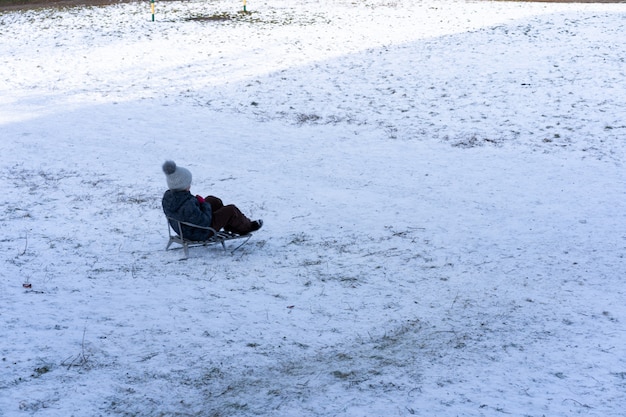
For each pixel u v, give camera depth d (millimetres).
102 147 13570
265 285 6926
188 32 24891
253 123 15281
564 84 17266
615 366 5109
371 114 15766
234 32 24734
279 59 20859
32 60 21656
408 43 22391
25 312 5934
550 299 6688
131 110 16297
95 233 8688
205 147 13609
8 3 33812
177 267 7453
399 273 7410
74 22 27625
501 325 6004
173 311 6109
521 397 4578
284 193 10844
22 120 15523
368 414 4297
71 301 6277
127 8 30719
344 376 4898
